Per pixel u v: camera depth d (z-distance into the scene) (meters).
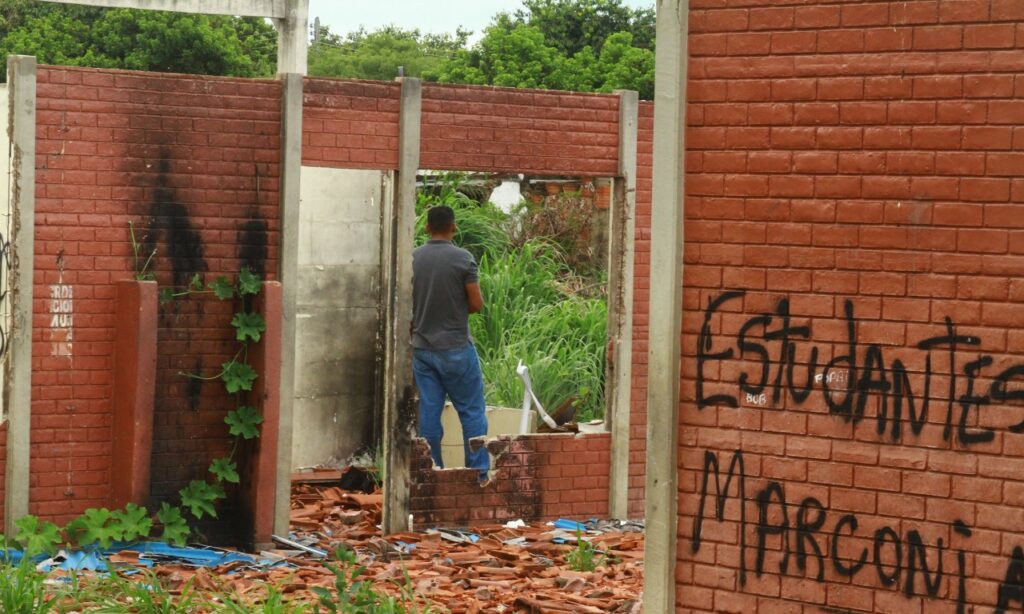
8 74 9.39
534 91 10.97
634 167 11.27
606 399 11.48
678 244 6.50
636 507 11.50
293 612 7.23
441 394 10.90
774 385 6.38
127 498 9.54
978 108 5.94
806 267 6.29
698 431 6.54
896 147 6.10
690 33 6.46
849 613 6.25
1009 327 5.91
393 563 9.33
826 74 6.22
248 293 10.02
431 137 10.60
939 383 6.04
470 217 16.64
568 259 17.52
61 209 9.52
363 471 12.33
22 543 9.36
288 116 10.06
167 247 9.84
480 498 10.92
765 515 6.42
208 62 27.72
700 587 6.57
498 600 8.25
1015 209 5.88
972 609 6.01
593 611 7.84
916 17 6.04
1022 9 5.84
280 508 10.13
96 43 28.44
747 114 6.38
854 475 6.23
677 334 6.54
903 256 6.10
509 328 15.09
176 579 8.55
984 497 5.97
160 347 9.85
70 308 9.58
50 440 9.56
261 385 9.97
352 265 12.77
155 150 9.77
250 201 10.05
